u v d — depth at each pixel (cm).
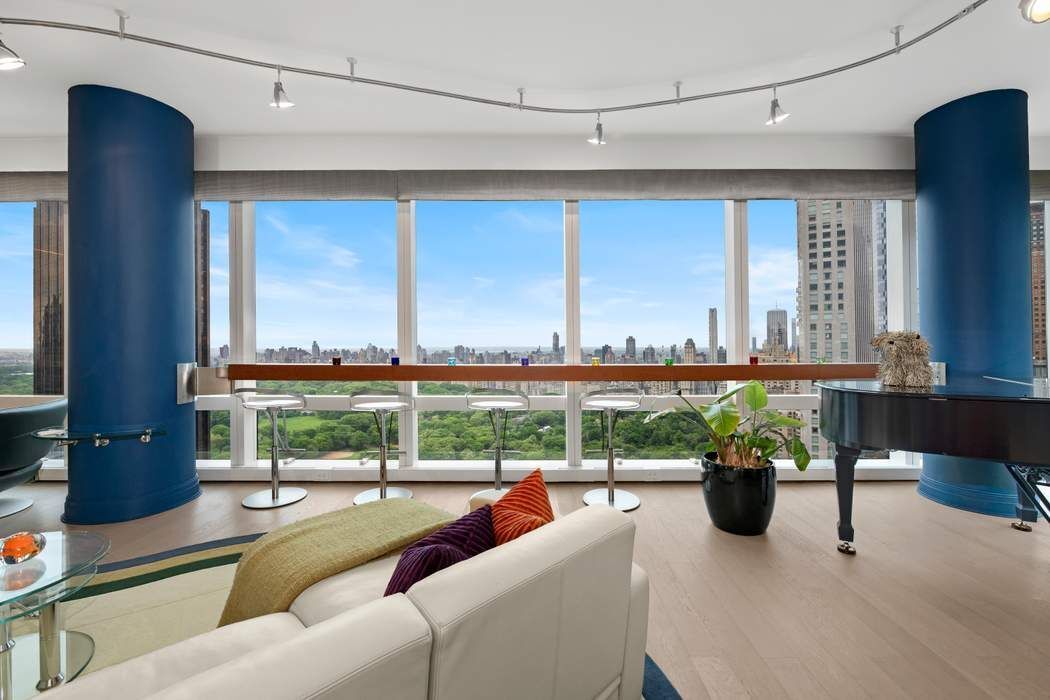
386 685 65
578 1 228
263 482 380
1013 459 188
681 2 229
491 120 346
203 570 237
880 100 318
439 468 384
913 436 209
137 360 304
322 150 370
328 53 268
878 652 173
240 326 382
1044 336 378
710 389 394
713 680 160
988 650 174
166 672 93
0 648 152
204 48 262
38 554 159
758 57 273
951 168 319
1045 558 244
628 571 121
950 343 320
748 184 370
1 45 215
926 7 232
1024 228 305
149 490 309
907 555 249
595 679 113
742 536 275
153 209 310
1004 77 291
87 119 294
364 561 147
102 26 243
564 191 373
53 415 311
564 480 380
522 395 333
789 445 283
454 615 75
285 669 58
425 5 230
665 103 292
